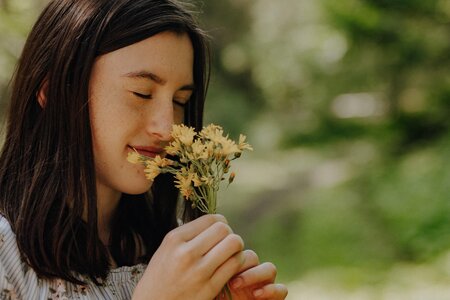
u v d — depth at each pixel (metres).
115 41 1.21
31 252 1.20
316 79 17.28
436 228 7.61
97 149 1.24
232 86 20.47
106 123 1.23
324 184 11.95
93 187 1.23
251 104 20.28
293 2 19.36
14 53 3.73
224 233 1.15
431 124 12.03
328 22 12.52
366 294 6.37
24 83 1.30
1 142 1.48
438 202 8.09
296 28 19.17
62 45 1.25
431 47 11.16
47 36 1.28
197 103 1.38
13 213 1.25
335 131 17.06
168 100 1.25
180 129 1.20
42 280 1.22
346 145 15.33
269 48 19.44
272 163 15.73
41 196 1.23
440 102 11.82
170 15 1.24
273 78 19.27
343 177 11.93
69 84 1.24
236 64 20.09
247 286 1.26
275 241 9.43
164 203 1.48
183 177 1.19
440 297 5.88
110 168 1.25
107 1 1.24
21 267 1.20
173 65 1.24
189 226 1.17
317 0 13.05
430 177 9.06
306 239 8.95
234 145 1.19
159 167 1.23
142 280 1.13
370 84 14.23
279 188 12.68
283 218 10.41
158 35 1.23
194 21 1.30
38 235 1.21
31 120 1.30
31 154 1.28
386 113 13.37
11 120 1.32
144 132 1.24
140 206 1.45
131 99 1.22
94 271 1.26
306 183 12.62
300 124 18.41
